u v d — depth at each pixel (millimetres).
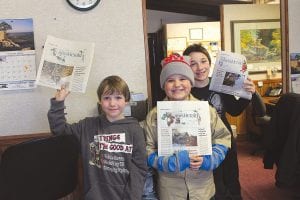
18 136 2219
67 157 1617
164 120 1622
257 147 4574
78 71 1888
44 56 1848
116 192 1620
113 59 2264
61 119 1701
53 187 1572
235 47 4891
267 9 4922
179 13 6359
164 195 1637
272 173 3598
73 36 2223
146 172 1626
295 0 2555
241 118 5027
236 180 1948
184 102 1644
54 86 1839
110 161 1643
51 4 2197
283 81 2633
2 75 2193
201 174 1637
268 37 4945
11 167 1390
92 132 1710
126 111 2051
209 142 1608
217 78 1945
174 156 1555
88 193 1660
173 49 5500
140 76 2295
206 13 6230
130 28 2268
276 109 2666
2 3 2164
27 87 2221
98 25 2238
